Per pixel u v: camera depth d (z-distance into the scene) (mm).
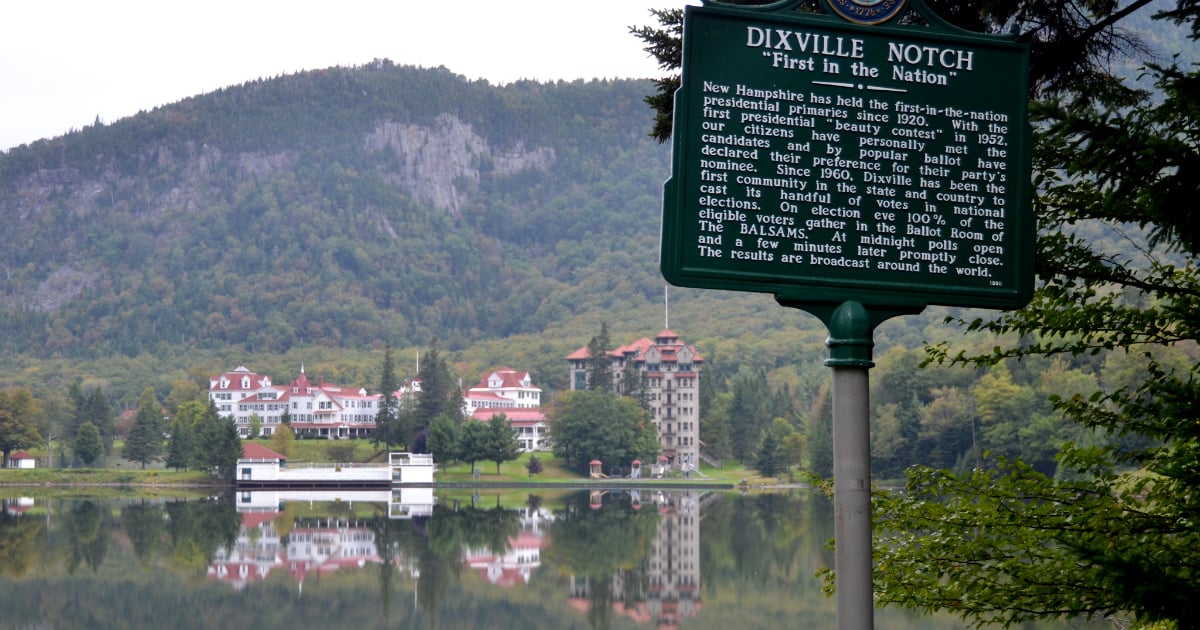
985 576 13805
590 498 184875
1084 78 15070
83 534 129000
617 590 89250
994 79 12398
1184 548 12688
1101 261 14477
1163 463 12875
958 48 12359
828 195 12070
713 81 11977
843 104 12156
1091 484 13742
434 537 126000
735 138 11961
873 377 146250
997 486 13953
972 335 130875
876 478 138500
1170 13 13000
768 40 12070
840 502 11648
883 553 14516
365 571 102312
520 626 78125
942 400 132500
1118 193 11352
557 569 100875
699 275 11812
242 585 96250
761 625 74312
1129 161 10977
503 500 180875
